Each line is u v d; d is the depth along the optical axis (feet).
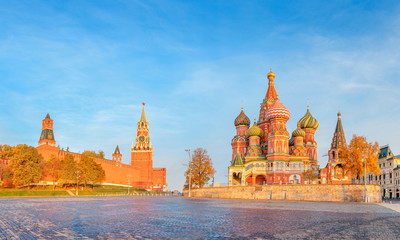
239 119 466.70
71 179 414.41
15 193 322.14
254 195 281.54
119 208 133.08
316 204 187.21
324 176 382.01
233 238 56.80
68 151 506.48
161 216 97.91
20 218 88.69
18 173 373.81
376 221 87.10
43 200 211.00
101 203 173.47
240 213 111.75
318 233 63.21
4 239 55.06
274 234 61.67
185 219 89.10
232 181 403.54
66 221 81.76
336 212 119.85
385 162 488.44
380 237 58.90
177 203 184.55
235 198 291.58
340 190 241.14
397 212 122.83
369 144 285.43
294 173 388.16
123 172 631.97
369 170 282.77
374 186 237.66
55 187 435.53
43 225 73.26
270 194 272.92
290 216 100.58
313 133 455.63
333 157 398.83
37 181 391.24
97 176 469.98
